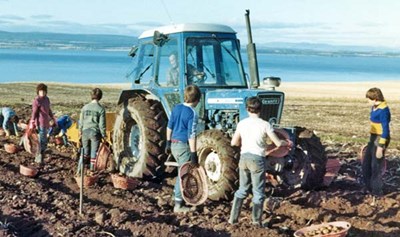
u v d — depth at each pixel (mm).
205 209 7711
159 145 9234
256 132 6789
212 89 9039
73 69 92062
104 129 9836
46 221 7098
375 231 6707
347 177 9938
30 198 8188
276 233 6539
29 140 11484
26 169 9680
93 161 9906
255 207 6820
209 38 9164
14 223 7070
